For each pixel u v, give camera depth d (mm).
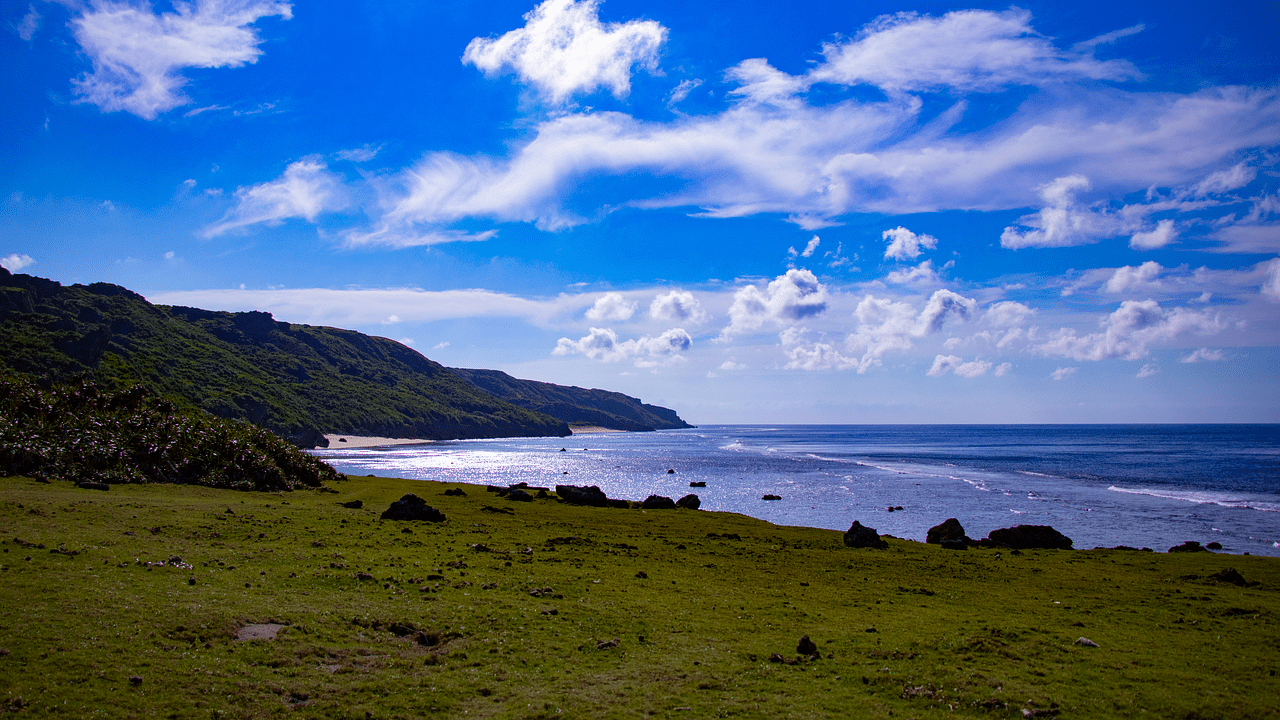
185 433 53719
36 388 53062
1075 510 71375
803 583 29156
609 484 102875
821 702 14625
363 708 13609
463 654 17000
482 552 31312
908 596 27109
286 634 17328
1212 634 21469
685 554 35312
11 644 14805
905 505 75625
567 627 19781
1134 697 15180
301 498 49875
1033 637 20438
